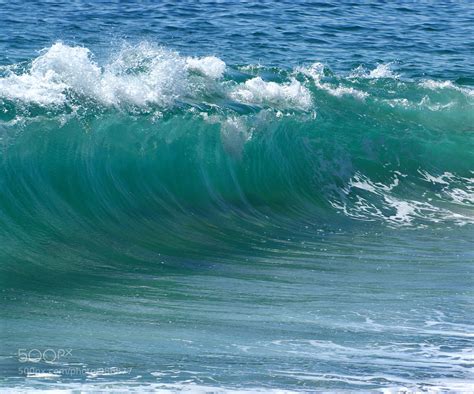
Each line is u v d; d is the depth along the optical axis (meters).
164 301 31.55
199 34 84.94
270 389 23.44
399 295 33.53
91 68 46.38
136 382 23.52
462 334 28.98
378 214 48.81
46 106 43.66
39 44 73.25
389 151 55.22
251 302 31.89
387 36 91.25
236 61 74.12
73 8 95.06
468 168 55.75
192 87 52.03
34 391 22.39
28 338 26.81
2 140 40.81
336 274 36.59
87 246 38.09
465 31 96.94
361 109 57.56
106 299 31.42
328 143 53.84
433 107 59.69
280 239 42.69
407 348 27.34
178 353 26.09
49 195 40.31
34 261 35.50
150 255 38.19
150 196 44.31
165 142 46.66
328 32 90.88
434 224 47.28
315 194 50.53
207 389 23.19
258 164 50.06
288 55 78.19
